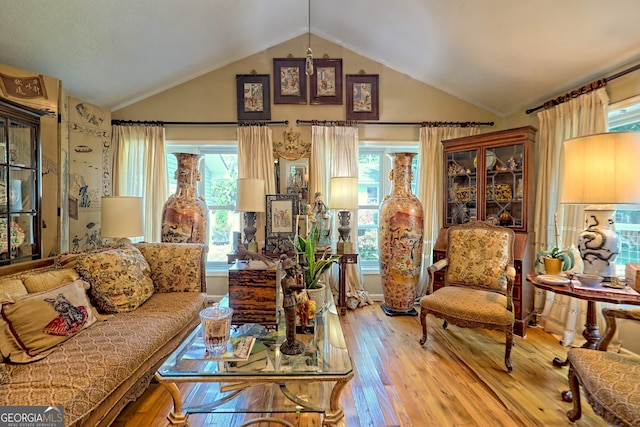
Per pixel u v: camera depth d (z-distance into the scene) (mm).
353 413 1702
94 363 1389
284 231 3471
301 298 1668
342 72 3672
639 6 1879
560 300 2689
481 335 2734
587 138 1861
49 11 2129
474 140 3201
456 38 2740
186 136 3631
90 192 3146
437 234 3635
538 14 2191
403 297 3229
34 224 2205
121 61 2840
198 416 1724
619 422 1161
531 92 3092
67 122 2896
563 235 2697
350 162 3604
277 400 1806
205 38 2988
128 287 2104
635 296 1660
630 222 2475
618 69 2391
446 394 1878
